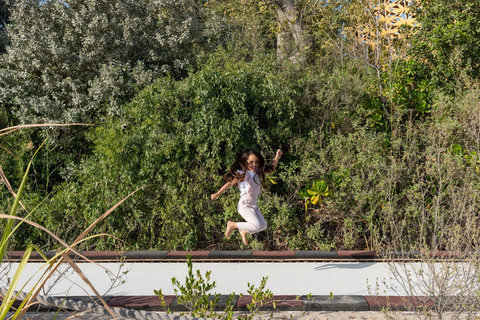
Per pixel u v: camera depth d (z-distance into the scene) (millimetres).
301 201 7617
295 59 9812
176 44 10016
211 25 10727
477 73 9000
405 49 10133
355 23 10773
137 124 8094
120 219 7477
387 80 9039
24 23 10195
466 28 8703
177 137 7605
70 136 9688
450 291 3912
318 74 8953
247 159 5840
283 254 6555
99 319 4223
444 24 9125
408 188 7379
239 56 10086
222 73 8125
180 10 10461
